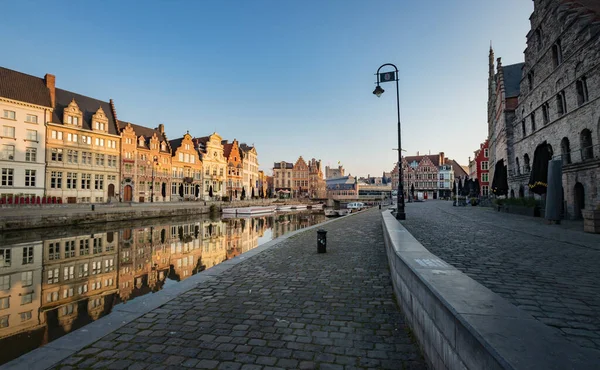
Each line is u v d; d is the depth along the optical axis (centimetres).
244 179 8862
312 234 1709
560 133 2095
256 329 509
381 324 520
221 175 7700
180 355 427
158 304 621
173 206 4534
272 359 414
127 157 5366
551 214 1507
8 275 1385
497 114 4256
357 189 12375
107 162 5053
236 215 5556
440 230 1365
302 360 411
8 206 2878
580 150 1828
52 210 3191
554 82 2177
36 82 4375
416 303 444
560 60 2102
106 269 1505
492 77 5225
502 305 297
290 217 5441
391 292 689
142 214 3875
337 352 430
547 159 1720
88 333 492
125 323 531
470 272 634
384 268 908
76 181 4634
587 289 515
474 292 341
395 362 400
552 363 188
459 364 271
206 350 440
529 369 182
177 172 6469
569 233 1199
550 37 2227
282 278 816
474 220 1866
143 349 444
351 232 1770
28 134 4138
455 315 280
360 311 580
